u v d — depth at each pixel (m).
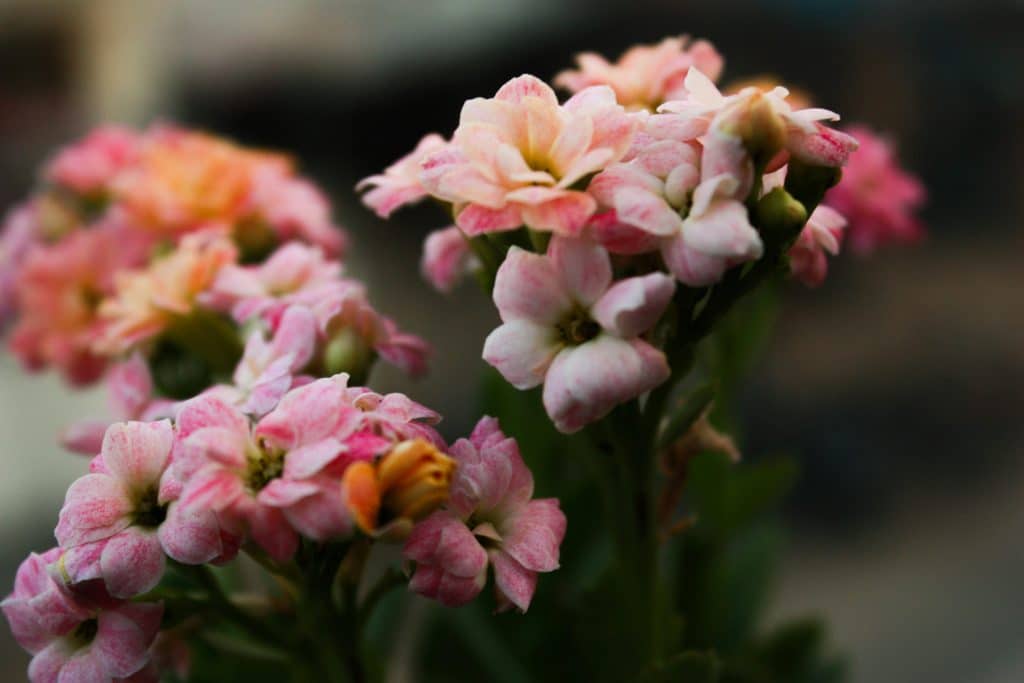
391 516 0.15
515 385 0.16
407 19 0.58
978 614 0.39
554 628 0.20
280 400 0.16
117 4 0.62
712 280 0.15
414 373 0.19
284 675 0.20
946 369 0.48
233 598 0.18
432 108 0.57
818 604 0.39
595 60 0.20
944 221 0.54
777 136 0.16
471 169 0.16
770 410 0.47
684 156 0.16
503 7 0.56
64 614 0.16
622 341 0.16
